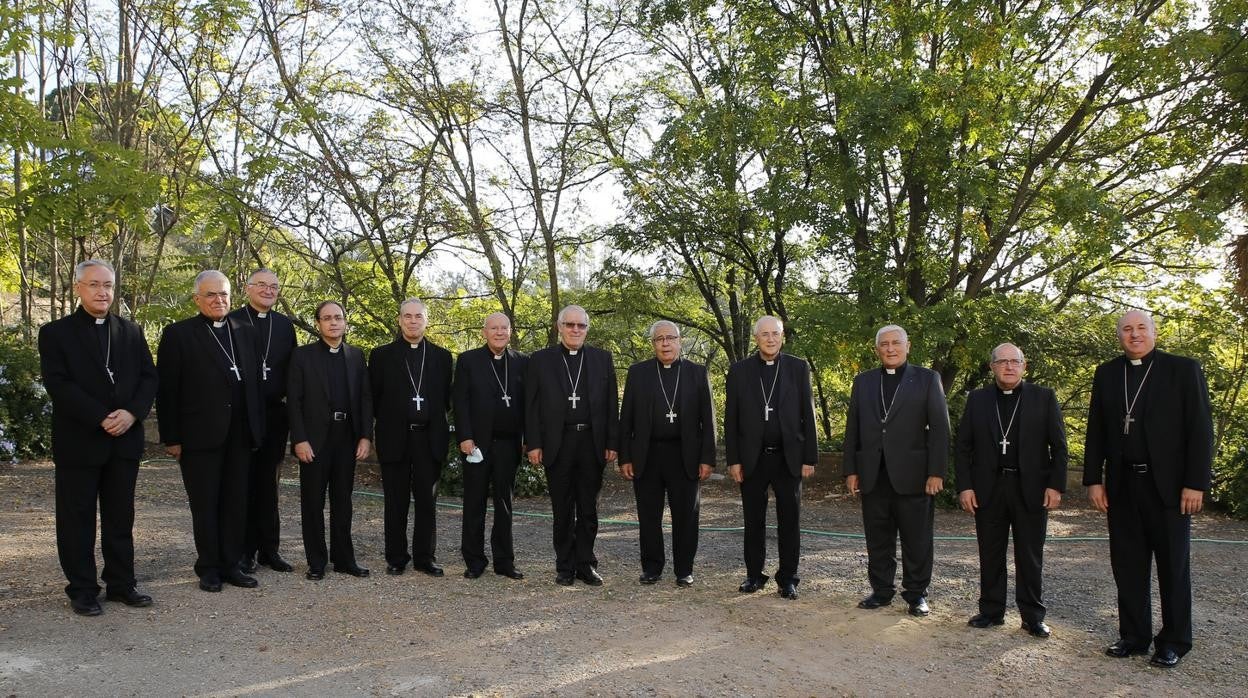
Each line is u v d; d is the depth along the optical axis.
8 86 9.02
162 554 6.41
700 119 12.34
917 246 11.73
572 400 6.13
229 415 5.50
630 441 6.20
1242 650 5.08
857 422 5.84
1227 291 12.68
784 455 5.94
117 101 11.67
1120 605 4.97
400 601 5.49
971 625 5.39
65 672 4.14
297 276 13.89
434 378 6.24
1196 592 6.44
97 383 4.98
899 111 10.53
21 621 4.79
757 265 13.64
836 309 11.34
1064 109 12.70
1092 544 8.34
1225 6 10.24
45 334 4.96
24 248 12.06
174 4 11.23
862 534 8.84
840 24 12.45
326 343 5.97
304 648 4.61
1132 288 14.20
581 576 6.19
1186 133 11.76
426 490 6.20
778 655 4.76
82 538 4.96
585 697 4.11
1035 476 5.23
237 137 12.17
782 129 11.88
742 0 12.64
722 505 10.59
